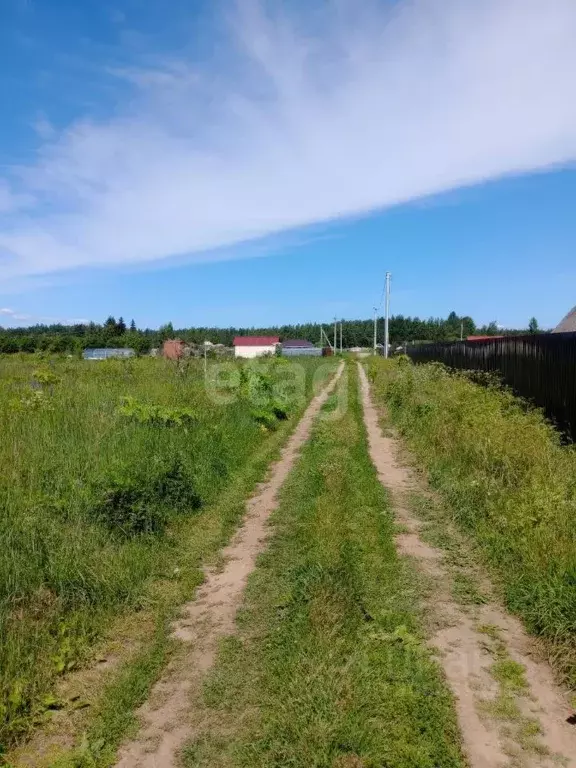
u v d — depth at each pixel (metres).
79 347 26.42
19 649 3.48
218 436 8.88
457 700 3.19
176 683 3.42
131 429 7.62
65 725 3.12
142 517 5.36
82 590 4.20
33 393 8.63
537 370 9.80
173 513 5.93
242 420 10.64
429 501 6.67
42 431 6.85
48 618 3.90
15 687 3.24
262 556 5.18
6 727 3.01
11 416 7.33
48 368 14.24
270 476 8.05
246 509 6.56
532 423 8.28
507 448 6.89
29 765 2.84
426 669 3.38
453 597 4.38
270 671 3.44
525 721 3.03
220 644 3.79
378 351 68.38
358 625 3.89
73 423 7.44
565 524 4.78
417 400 11.85
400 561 4.98
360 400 17.11
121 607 4.28
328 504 6.39
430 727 2.94
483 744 2.87
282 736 2.90
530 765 2.73
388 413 13.90
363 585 4.46
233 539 5.66
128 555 4.83
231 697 3.26
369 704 3.09
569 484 5.73
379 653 3.55
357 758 2.75
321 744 2.81
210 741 2.94
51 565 4.27
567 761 2.76
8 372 13.90
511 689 3.29
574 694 3.24
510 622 4.03
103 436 7.07
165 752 2.88
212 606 4.33
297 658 3.49
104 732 3.03
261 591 4.52
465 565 4.93
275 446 9.91
